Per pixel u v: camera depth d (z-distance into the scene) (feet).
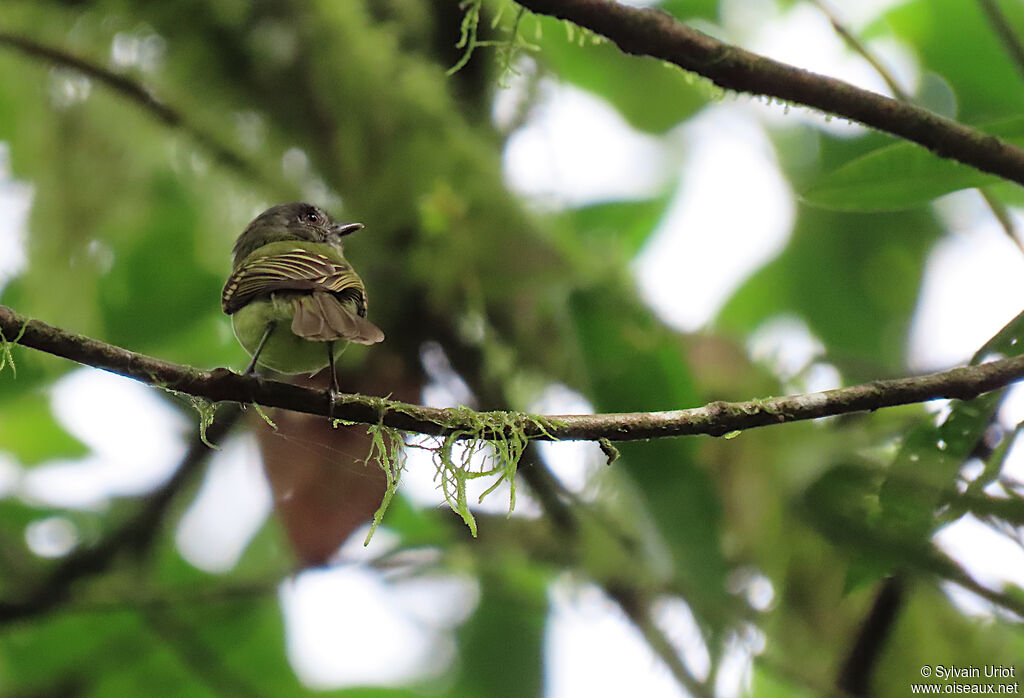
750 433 23.13
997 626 23.06
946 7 30.37
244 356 31.83
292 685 30.83
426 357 24.68
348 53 25.31
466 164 24.89
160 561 31.14
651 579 25.04
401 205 24.72
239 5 25.49
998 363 15.49
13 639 29.71
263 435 23.65
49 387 31.86
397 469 15.88
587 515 25.40
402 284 24.47
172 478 27.94
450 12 26.35
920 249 33.50
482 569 29.96
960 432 17.28
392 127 25.12
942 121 16.06
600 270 24.41
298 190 26.55
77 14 25.94
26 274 29.01
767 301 34.45
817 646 23.26
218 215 29.32
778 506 22.74
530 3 15.07
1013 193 30.60
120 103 27.94
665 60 15.56
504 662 30.42
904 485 17.54
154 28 25.71
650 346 23.58
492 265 24.16
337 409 15.60
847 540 19.63
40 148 28.66
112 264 31.09
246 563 31.91
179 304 31.42
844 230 33.86
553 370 24.54
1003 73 29.99
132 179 29.09
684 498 21.88
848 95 15.88
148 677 30.35
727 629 23.21
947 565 19.07
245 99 26.07
